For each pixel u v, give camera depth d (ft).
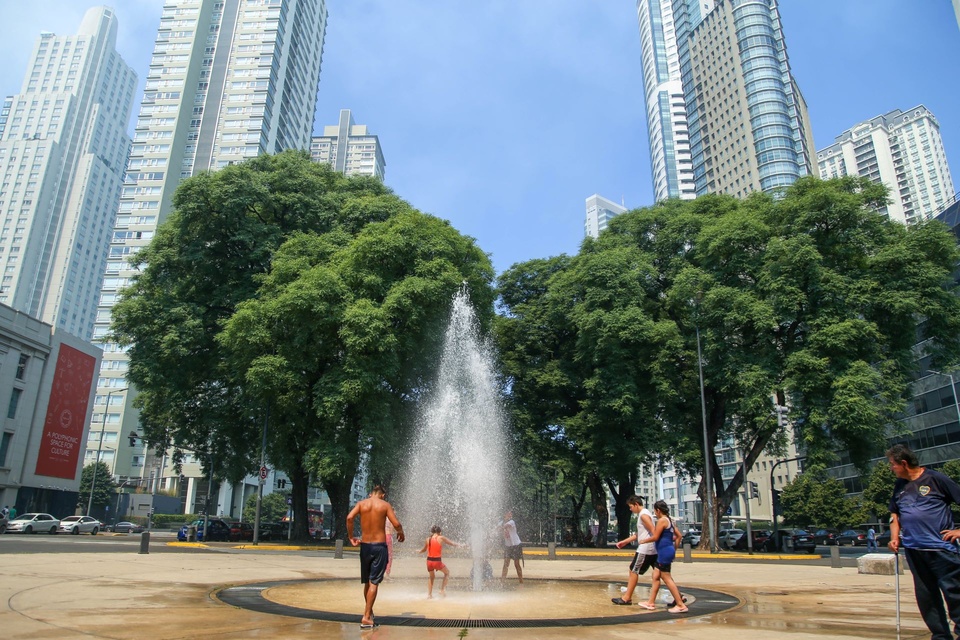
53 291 471.21
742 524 245.86
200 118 334.24
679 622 25.21
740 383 85.76
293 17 369.91
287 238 100.73
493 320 104.83
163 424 111.96
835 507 205.46
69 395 160.15
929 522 17.67
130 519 215.10
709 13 447.42
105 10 579.07
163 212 312.09
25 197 477.36
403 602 31.42
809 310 86.28
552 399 119.75
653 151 571.28
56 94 529.04
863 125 574.56
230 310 102.58
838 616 27.09
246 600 29.48
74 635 19.66
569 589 39.04
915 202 531.50
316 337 86.02
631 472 116.06
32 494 146.51
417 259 91.09
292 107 372.99
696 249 100.73
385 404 85.51
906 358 85.97
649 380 99.19
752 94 400.26
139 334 98.68
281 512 290.35
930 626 17.51
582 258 109.19
